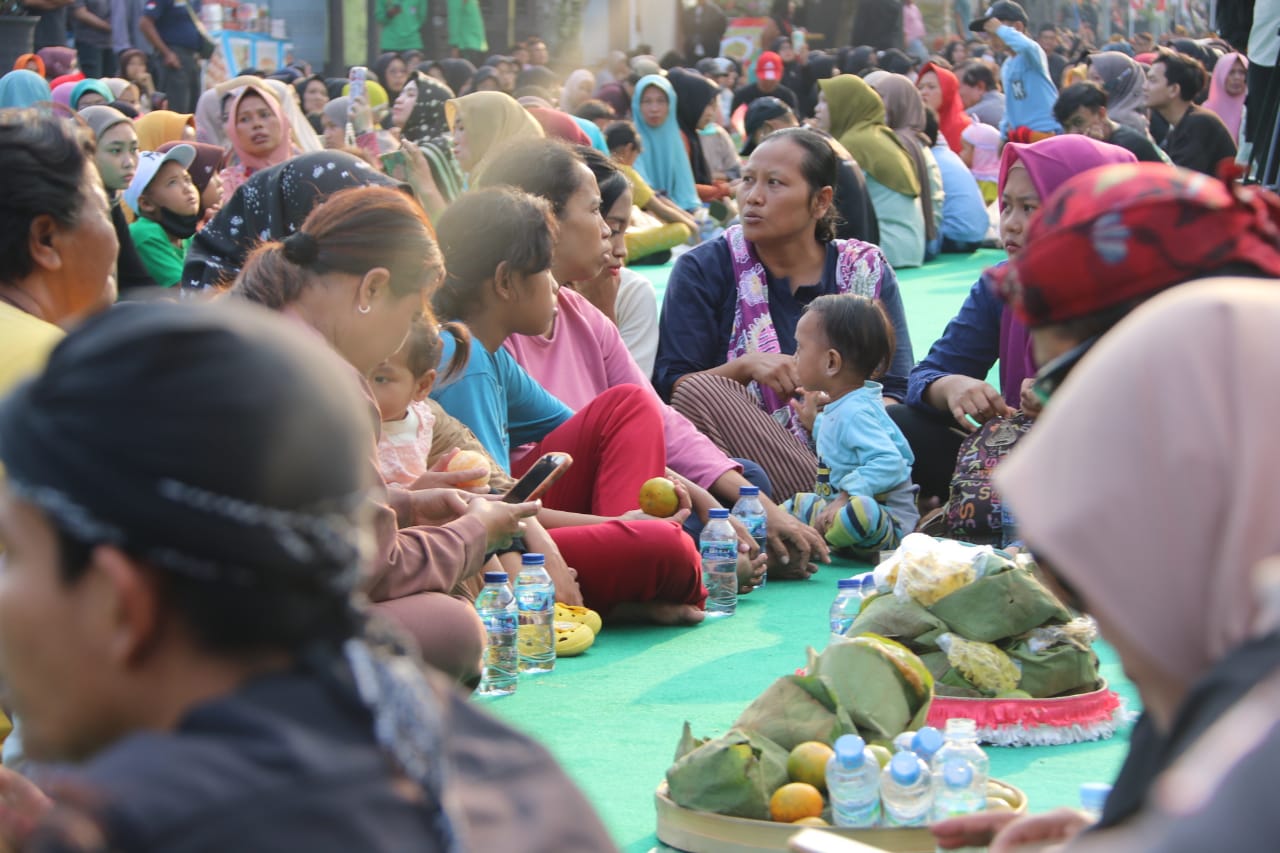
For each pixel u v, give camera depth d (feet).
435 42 66.28
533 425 16.02
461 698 4.52
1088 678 11.53
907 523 17.33
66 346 3.84
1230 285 4.14
